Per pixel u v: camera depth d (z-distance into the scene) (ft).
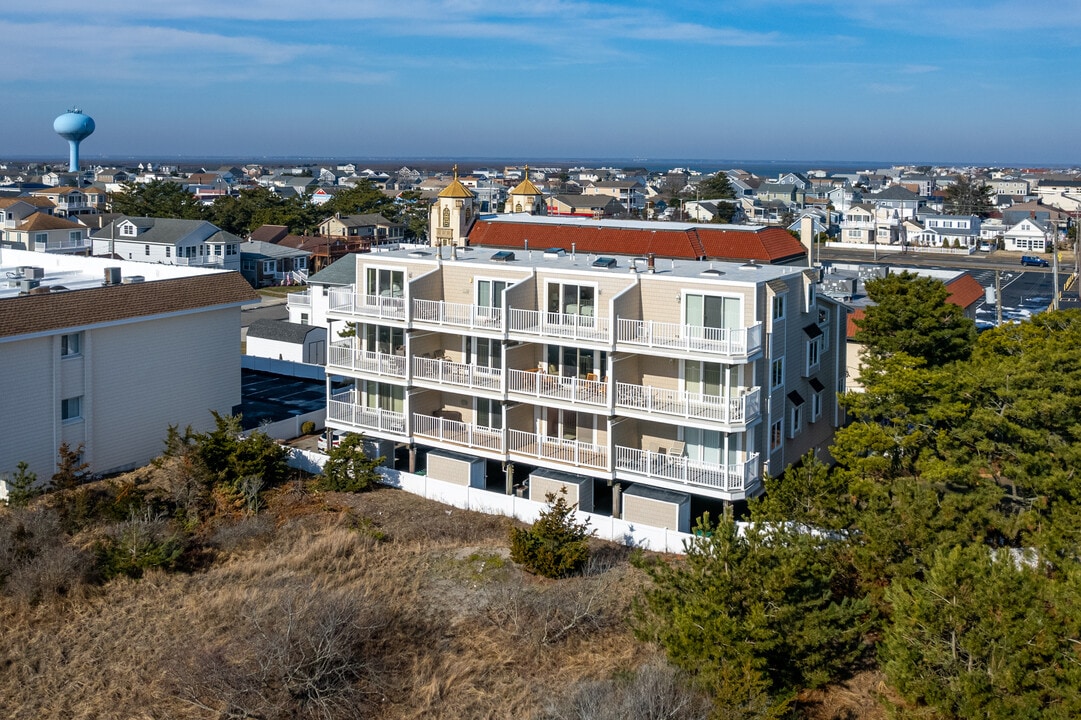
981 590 68.33
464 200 226.38
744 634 72.28
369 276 139.44
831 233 565.53
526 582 100.48
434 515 122.01
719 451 119.24
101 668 86.02
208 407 153.69
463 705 79.82
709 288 116.67
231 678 80.79
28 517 109.91
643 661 83.41
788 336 127.24
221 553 110.11
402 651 87.45
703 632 73.36
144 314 138.00
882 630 82.17
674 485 116.67
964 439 106.42
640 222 184.24
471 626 91.86
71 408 133.59
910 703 72.13
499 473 138.72
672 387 121.80
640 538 112.16
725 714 69.21
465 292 132.77
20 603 96.17
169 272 164.66
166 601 97.91
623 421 123.44
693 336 116.47
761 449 120.88
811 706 77.30
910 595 75.51
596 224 177.88
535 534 103.86
